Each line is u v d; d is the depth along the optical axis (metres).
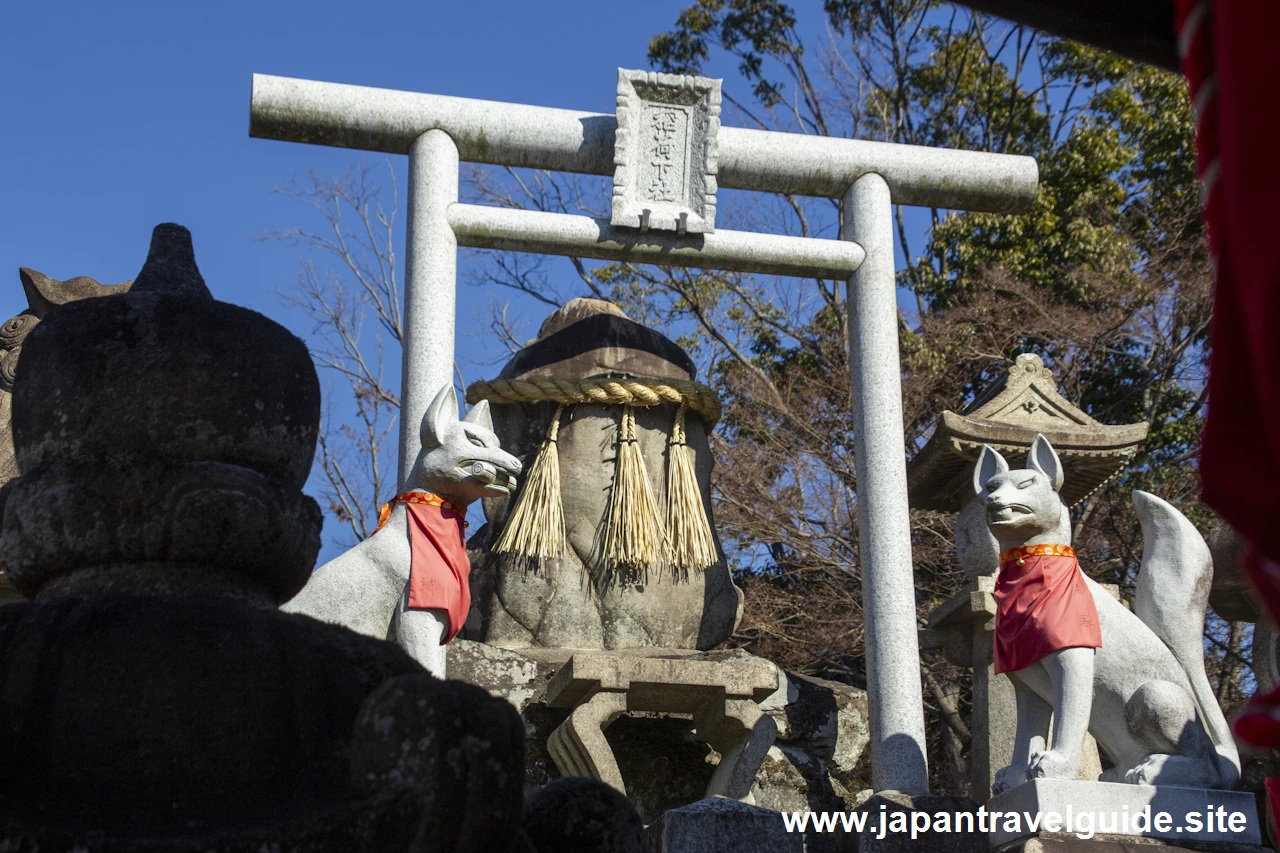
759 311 16.73
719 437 14.49
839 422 14.57
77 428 2.07
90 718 1.74
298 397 2.22
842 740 7.27
